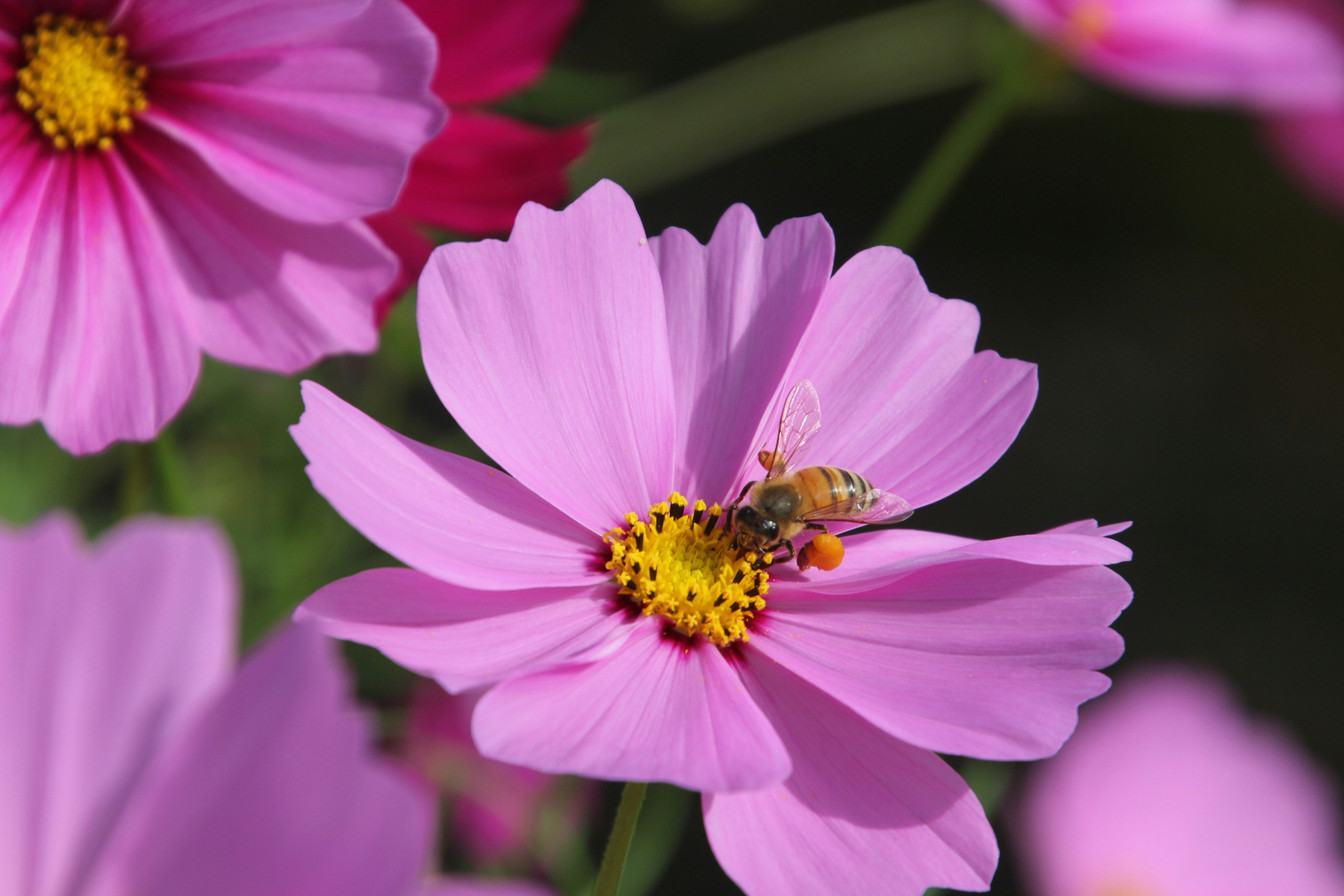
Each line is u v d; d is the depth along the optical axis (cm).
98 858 27
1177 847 44
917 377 33
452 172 34
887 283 33
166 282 33
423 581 31
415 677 40
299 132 33
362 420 31
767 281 33
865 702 31
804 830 30
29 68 33
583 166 47
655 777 29
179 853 27
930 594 32
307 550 40
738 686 31
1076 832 44
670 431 33
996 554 30
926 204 42
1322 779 45
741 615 32
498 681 30
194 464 43
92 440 32
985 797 37
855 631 32
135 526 28
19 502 40
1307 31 47
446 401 31
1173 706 45
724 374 33
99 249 33
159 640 27
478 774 38
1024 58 42
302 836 27
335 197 32
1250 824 44
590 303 32
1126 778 44
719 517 33
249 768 27
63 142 33
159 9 33
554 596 32
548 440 32
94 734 27
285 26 32
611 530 32
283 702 27
